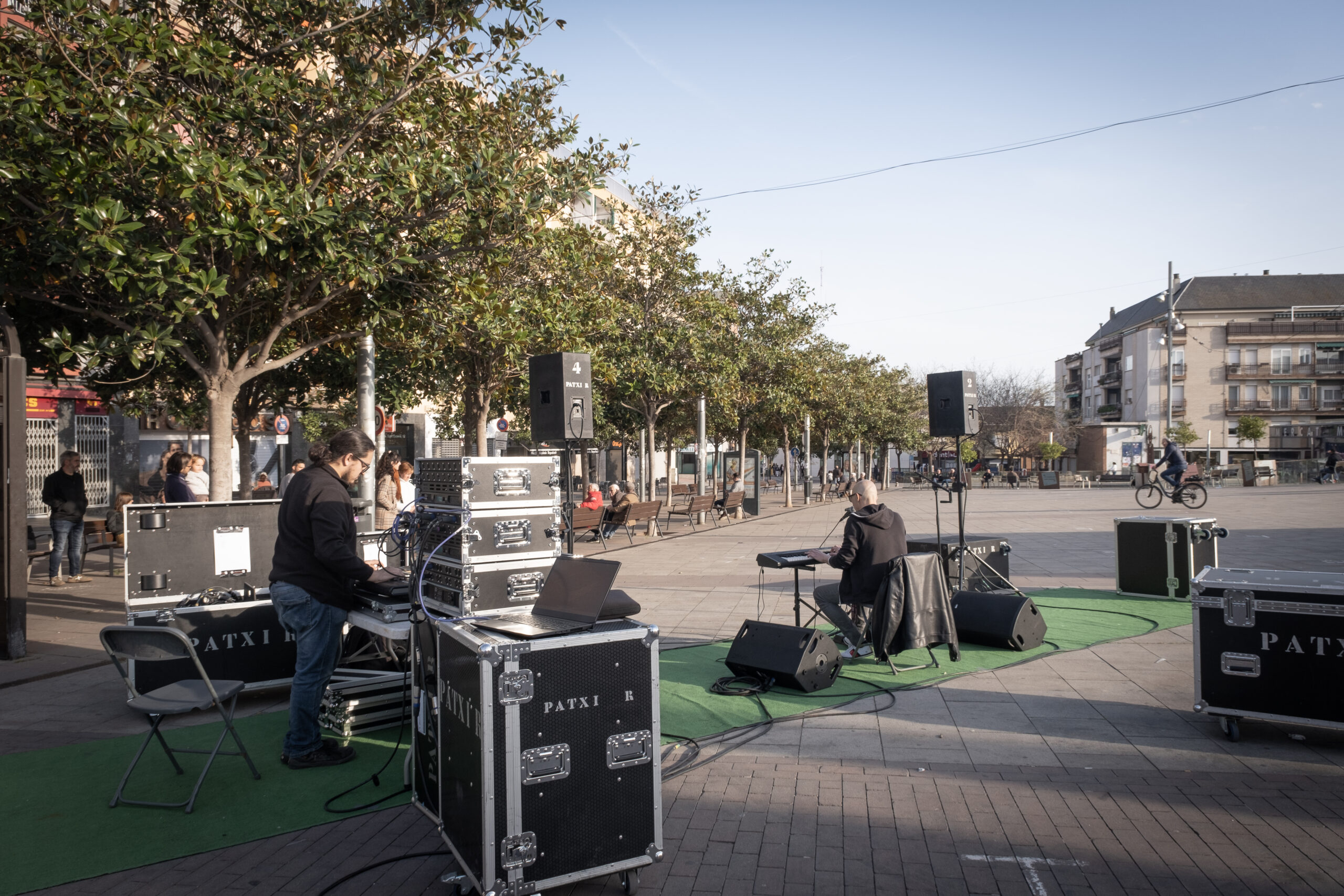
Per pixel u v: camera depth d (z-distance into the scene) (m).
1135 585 10.23
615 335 17.14
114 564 14.77
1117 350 73.06
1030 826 4.04
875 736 5.33
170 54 7.78
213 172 7.34
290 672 6.25
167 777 4.77
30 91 7.00
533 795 3.17
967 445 51.94
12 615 7.43
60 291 8.66
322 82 8.69
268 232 7.55
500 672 3.12
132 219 7.63
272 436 25.25
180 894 3.46
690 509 20.08
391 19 9.06
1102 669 6.89
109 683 6.79
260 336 10.70
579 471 37.03
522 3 9.01
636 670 3.39
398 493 11.07
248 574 6.31
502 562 4.65
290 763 4.87
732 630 8.62
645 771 3.41
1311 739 5.18
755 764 4.87
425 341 11.50
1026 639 7.55
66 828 4.10
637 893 3.43
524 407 19.75
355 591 4.99
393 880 3.56
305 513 4.79
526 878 3.16
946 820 4.11
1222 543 15.37
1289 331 64.19
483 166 9.02
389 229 8.70
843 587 7.05
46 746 5.30
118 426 20.33
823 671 6.36
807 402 29.17
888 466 54.72
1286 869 3.56
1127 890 3.42
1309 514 22.70
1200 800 4.29
